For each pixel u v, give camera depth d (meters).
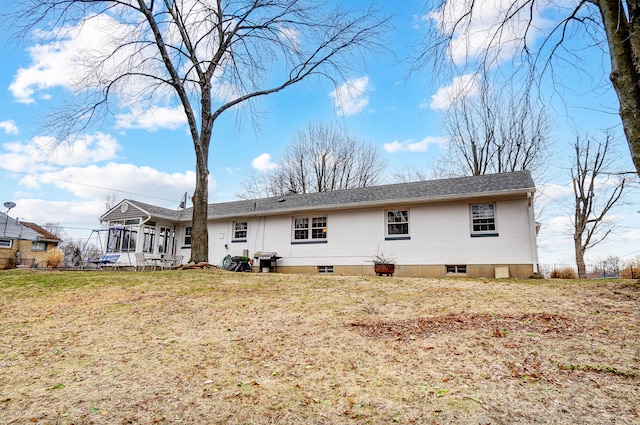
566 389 3.23
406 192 15.87
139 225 19.20
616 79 3.78
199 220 13.80
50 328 6.05
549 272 19.94
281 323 5.96
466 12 5.80
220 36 14.45
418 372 3.79
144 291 8.80
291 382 3.66
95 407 3.20
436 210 14.81
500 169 24.03
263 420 2.91
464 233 14.16
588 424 2.66
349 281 10.20
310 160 34.75
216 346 4.91
